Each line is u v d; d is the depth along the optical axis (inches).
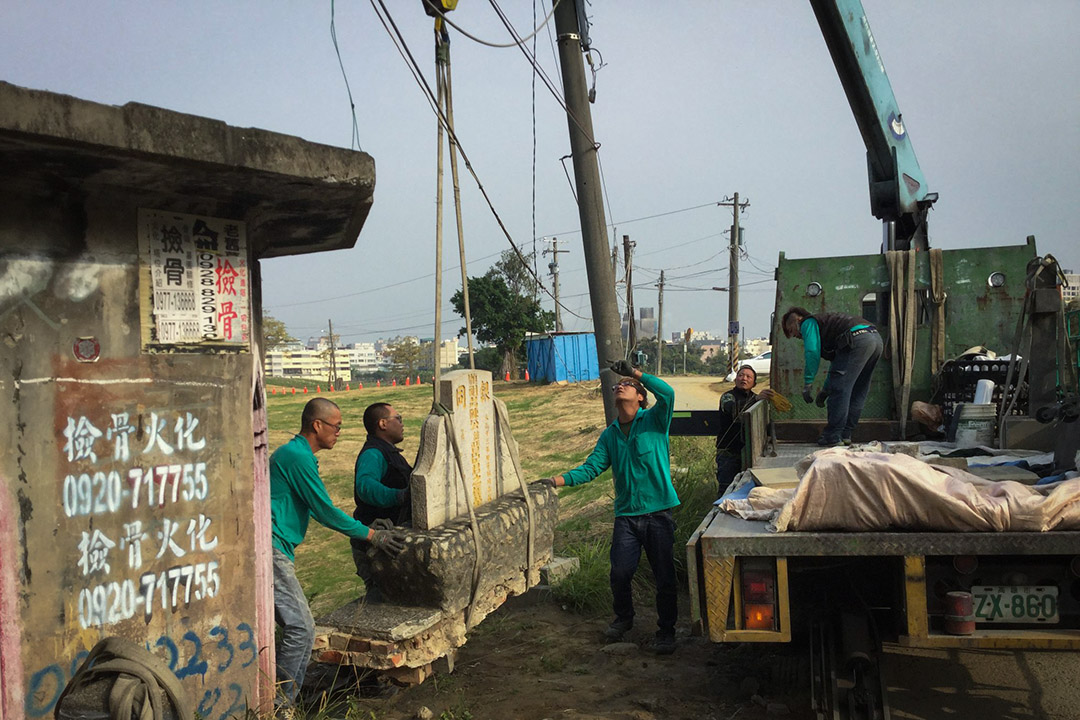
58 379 128.1
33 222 125.9
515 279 1989.4
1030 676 192.9
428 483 189.5
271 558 167.3
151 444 138.9
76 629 129.9
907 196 336.2
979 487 152.4
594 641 232.1
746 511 165.3
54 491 127.7
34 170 120.6
